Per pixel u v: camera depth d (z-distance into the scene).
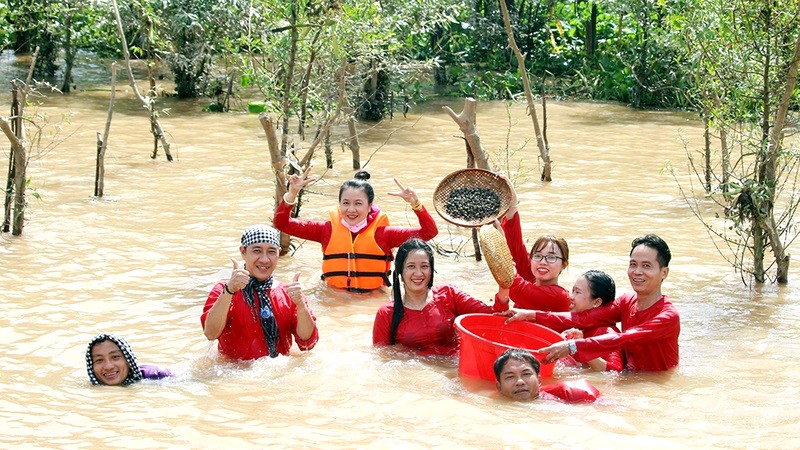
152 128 14.00
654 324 6.97
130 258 9.68
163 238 10.38
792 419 6.16
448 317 7.45
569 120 18.52
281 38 10.51
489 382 6.71
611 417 6.14
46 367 6.96
